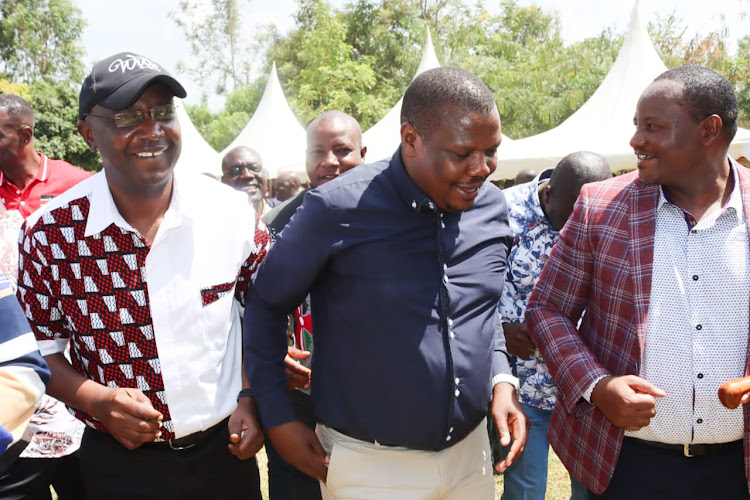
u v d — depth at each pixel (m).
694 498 2.07
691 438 2.01
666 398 1.99
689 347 1.95
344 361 2.01
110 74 1.88
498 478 4.41
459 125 1.77
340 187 1.97
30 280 2.00
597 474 2.12
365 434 2.00
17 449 1.92
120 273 2.00
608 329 2.11
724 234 1.95
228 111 34.25
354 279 1.96
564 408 2.31
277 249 2.02
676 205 2.01
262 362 2.05
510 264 3.18
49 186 3.35
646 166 1.97
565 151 11.16
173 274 2.02
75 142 23.86
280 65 33.75
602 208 2.13
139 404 1.88
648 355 1.99
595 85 24.73
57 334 2.08
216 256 2.09
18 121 3.17
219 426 2.16
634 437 2.12
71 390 1.98
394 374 1.93
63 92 24.42
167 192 2.07
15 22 32.12
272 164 12.89
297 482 3.14
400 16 31.45
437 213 1.96
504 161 11.36
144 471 2.07
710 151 1.93
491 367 2.12
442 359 1.93
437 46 30.09
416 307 1.93
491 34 31.39
